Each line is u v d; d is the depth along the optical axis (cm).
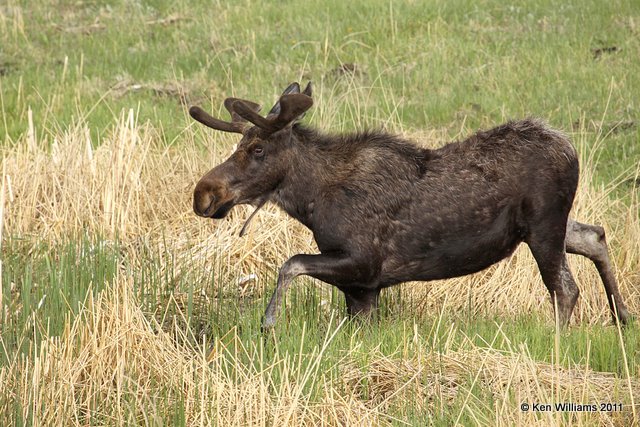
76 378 2205
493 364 2286
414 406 2145
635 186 3741
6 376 2197
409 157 2636
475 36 5088
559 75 4619
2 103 4397
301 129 2623
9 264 2881
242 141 2572
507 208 2636
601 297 3094
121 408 2134
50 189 3459
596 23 5100
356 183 2580
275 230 3228
